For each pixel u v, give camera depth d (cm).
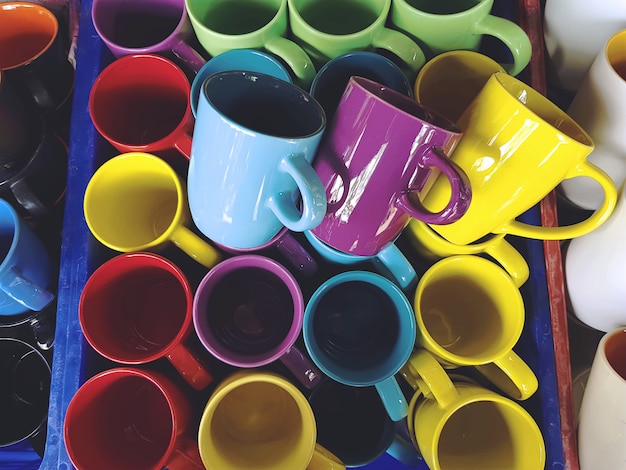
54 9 65
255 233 44
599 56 45
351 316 51
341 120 40
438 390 45
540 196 42
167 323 53
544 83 55
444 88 53
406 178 39
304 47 49
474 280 51
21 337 57
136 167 50
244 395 50
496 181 41
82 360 49
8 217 52
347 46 48
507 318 48
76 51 59
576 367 57
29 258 51
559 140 38
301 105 41
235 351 47
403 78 47
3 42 64
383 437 49
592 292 49
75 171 53
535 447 44
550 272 52
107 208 50
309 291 52
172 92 54
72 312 50
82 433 45
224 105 40
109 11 54
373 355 49
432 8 54
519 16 58
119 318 51
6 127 49
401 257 47
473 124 41
